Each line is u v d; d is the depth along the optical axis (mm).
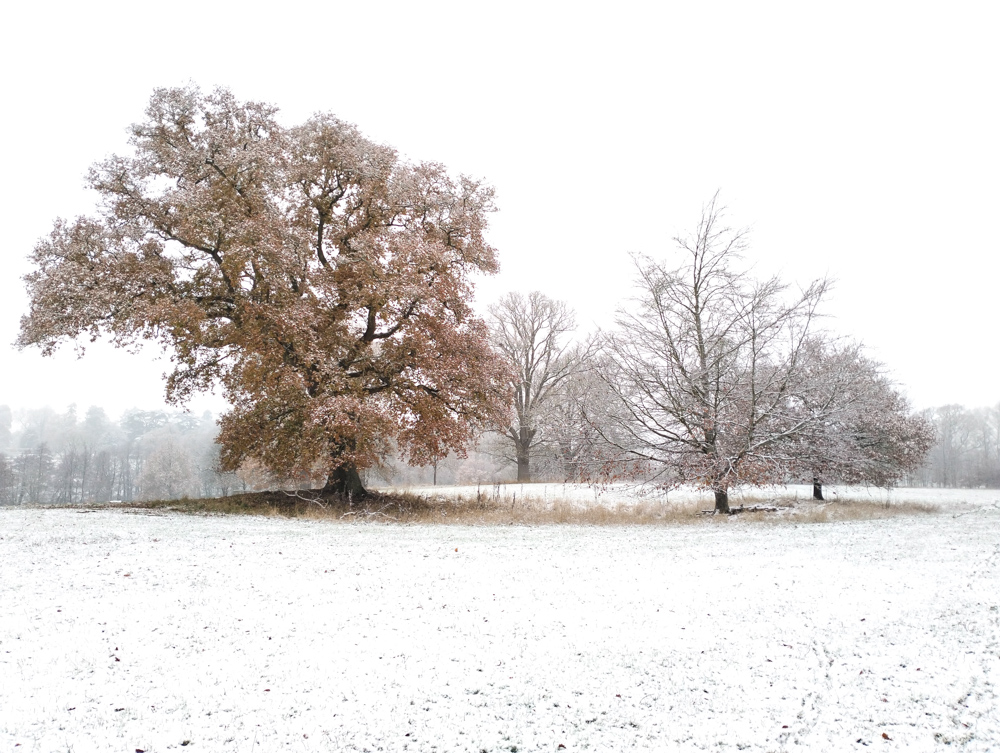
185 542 11422
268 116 22062
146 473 68625
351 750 4148
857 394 21609
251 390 20391
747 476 19359
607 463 21469
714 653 6066
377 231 22219
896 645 6281
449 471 73125
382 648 6094
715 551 11641
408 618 7035
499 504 21875
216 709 4723
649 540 13203
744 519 18500
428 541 12555
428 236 22891
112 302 18156
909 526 16328
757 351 20438
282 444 20703
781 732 4492
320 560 10086
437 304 21141
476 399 22359
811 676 5516
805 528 15898
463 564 10031
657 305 21156
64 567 8961
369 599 7777
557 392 41125
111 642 6055
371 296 20312
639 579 9070
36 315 18391
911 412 27656
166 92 20609
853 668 5707
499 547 11883
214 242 19922
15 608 6969
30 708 4613
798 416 20438
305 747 4160
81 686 5047
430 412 21188
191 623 6695
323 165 22141
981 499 29625
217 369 22094
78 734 4262
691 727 4574
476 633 6570
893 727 4562
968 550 11828
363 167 21266
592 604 7711
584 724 4602
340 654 5906
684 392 20609
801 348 21188
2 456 72000
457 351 21547
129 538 11562
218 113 21531
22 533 11594
